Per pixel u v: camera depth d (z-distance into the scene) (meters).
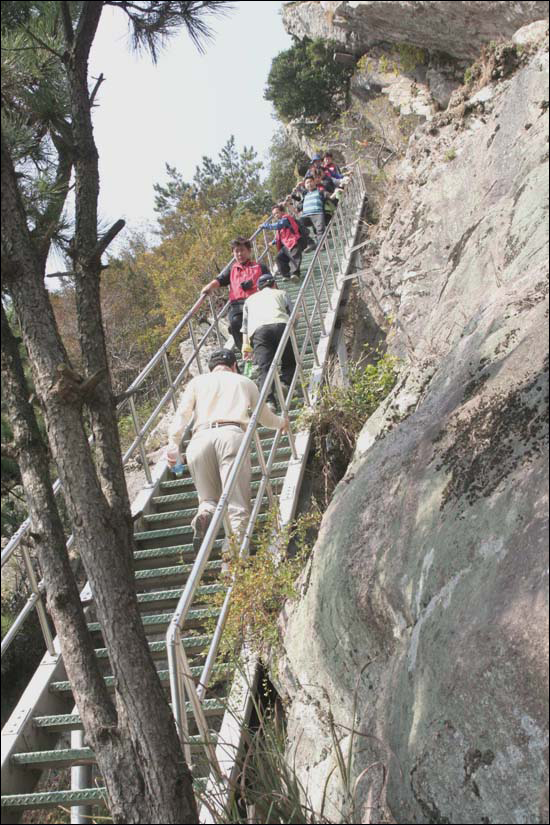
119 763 3.06
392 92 16.55
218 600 4.67
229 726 4.11
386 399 5.86
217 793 3.59
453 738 2.82
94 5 3.82
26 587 7.30
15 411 3.52
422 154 11.55
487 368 4.14
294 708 4.16
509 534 3.01
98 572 3.21
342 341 10.38
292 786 3.48
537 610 2.64
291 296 11.81
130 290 19.39
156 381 14.16
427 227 9.35
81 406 3.37
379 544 3.87
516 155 7.45
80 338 3.68
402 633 3.50
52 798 3.98
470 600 3.01
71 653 3.27
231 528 4.83
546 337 3.74
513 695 2.61
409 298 8.75
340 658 3.91
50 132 4.20
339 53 19.95
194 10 4.07
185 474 7.14
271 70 22.11
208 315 15.86
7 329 3.56
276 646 4.48
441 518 3.50
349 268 12.34
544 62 7.93
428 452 3.98
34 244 3.81
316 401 7.01
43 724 4.44
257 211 26.64
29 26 3.92
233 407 5.40
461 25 11.70
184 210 23.12
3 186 3.39
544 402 3.36
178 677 3.51
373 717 3.49
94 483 3.29
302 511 6.19
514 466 3.26
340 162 20.88
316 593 4.17
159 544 6.04
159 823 2.99
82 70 3.88
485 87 10.82
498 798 2.61
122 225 3.75
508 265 5.63
